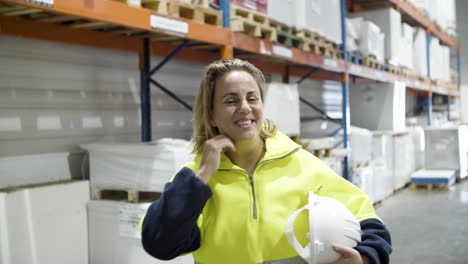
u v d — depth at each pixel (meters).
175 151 3.47
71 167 4.32
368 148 7.25
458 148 9.77
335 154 6.15
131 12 3.16
